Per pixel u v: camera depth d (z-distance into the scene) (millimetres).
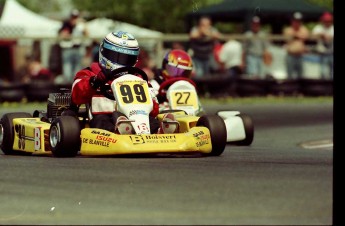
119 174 22094
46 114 31031
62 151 26531
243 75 70562
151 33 90562
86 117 28891
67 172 22656
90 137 26266
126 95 27328
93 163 24672
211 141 27391
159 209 17672
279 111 57906
